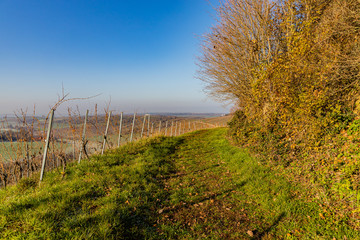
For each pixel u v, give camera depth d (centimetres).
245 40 1023
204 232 385
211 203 499
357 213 359
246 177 626
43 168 582
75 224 338
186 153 1038
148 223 402
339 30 597
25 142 618
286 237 358
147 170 689
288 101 716
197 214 449
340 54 573
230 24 1073
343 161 466
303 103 642
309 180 504
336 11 616
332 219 369
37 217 341
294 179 539
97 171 639
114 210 397
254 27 994
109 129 1038
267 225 399
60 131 750
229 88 1305
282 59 765
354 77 570
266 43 976
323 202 421
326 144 548
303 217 397
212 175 701
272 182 561
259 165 691
